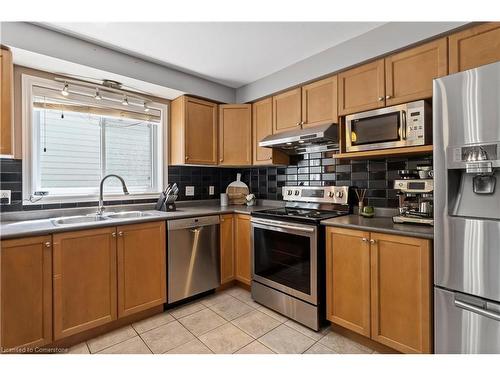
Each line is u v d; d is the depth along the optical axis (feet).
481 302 4.19
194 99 9.29
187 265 7.91
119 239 6.50
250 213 8.36
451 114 4.45
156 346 5.93
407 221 5.90
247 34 6.50
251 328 6.69
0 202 6.45
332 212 7.89
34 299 5.29
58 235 5.58
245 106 9.84
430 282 4.83
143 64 7.78
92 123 8.31
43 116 7.38
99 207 7.68
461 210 4.49
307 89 8.00
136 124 9.33
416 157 6.81
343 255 6.13
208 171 11.08
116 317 6.45
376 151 6.43
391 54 6.16
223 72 8.76
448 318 4.54
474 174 4.41
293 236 7.04
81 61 6.61
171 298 7.52
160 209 8.71
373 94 6.46
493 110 4.00
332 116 7.36
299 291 6.83
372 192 7.61
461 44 5.13
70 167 7.89
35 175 7.14
